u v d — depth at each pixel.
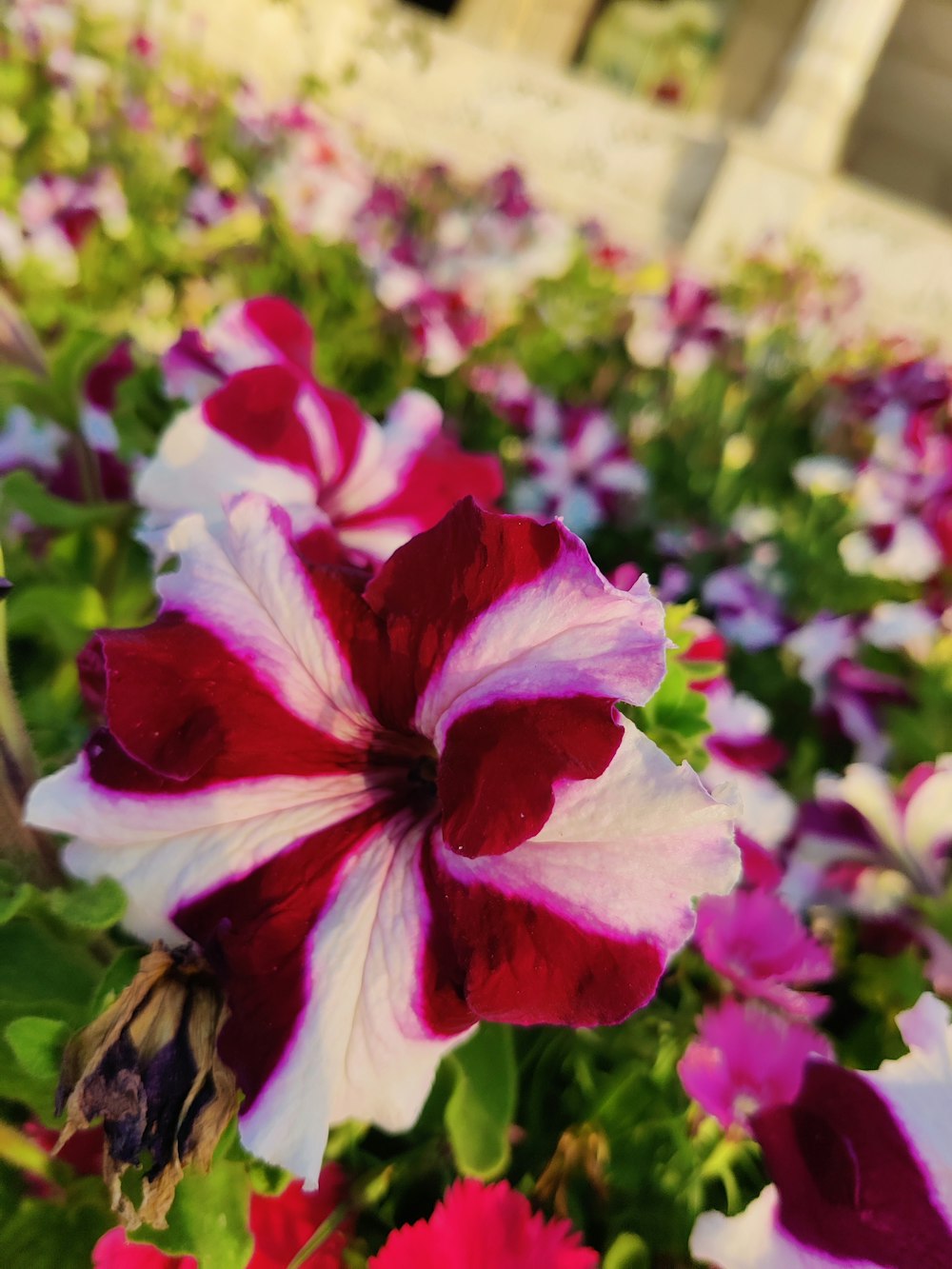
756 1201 0.14
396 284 0.55
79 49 0.90
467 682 0.12
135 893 0.12
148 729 0.11
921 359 0.72
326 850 0.12
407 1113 0.12
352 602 0.12
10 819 0.13
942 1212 0.14
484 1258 0.14
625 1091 0.17
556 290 0.83
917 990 0.23
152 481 0.17
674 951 0.11
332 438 0.18
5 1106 0.14
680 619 0.19
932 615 0.45
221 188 0.67
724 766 0.23
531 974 0.11
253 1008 0.11
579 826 0.11
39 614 0.23
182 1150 0.11
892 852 0.26
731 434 0.73
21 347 0.22
